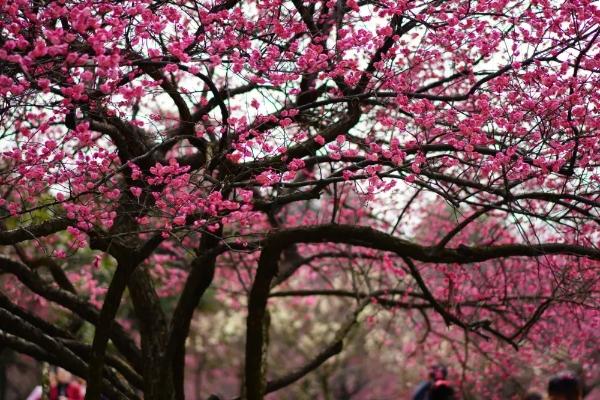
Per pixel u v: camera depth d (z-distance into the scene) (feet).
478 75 23.08
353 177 20.99
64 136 20.13
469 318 33.99
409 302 33.14
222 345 82.48
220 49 19.52
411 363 46.47
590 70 20.36
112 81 18.98
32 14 17.97
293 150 22.81
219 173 23.26
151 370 26.32
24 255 29.76
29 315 26.27
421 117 21.52
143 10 18.69
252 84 21.33
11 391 57.36
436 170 23.02
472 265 31.89
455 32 21.67
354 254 33.68
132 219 24.20
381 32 20.01
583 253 22.47
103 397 28.91
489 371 39.01
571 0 20.72
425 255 23.70
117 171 19.80
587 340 35.45
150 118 21.25
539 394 23.77
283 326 76.48
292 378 29.37
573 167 20.74
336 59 22.82
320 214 39.68
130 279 26.94
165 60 20.10
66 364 25.63
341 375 87.92
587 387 29.73
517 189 29.19
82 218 19.86
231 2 22.63
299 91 22.33
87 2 18.84
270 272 25.61
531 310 31.99
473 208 30.53
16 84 19.01
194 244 38.09
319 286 63.77
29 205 24.08
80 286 41.16
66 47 16.80
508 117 20.81
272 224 32.32
